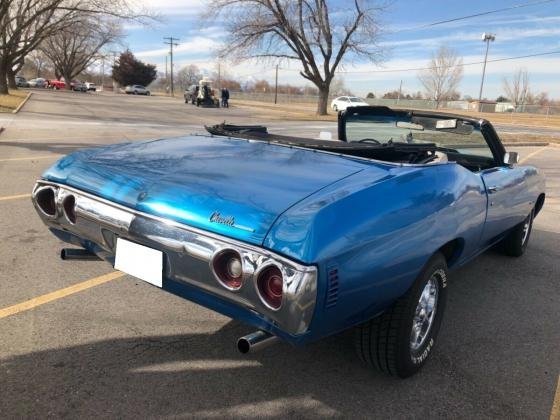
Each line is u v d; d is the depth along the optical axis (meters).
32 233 5.02
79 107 29.83
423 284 2.79
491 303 4.13
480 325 3.71
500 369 3.13
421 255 2.68
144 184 2.68
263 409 2.59
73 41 75.19
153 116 25.98
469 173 3.41
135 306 3.61
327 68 33.19
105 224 2.70
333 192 2.46
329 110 45.78
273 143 3.55
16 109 22.80
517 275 4.82
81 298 3.68
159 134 15.70
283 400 2.68
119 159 3.08
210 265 2.30
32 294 3.69
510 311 3.99
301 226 2.18
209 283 2.34
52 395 2.57
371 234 2.36
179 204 2.46
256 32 30.86
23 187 7.10
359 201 2.42
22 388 2.61
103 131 15.76
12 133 13.75
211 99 41.38
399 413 2.64
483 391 2.88
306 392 2.76
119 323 3.36
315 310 2.16
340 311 2.30
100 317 3.42
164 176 2.73
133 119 22.62
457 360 3.21
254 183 2.58
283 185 2.56
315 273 2.10
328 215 2.25
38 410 2.45
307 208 2.29
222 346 3.15
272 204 2.35
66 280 3.97
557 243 6.01
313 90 91.94
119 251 2.68
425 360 3.04
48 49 75.50
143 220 2.53
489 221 3.72
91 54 67.62
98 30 30.92
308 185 2.56
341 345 3.27
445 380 2.97
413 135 4.54
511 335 3.59
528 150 17.48
